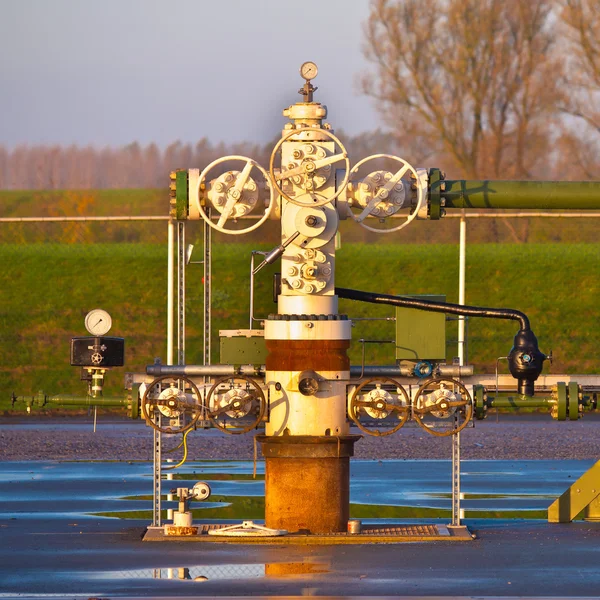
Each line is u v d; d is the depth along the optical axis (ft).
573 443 260.62
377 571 129.29
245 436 268.41
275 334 150.20
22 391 340.59
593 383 158.20
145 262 406.41
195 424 155.33
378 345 362.12
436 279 401.70
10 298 384.06
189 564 133.08
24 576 127.13
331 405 149.89
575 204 155.43
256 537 147.13
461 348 159.74
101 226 488.02
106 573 128.47
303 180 148.46
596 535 152.97
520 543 146.61
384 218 154.40
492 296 390.83
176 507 179.52
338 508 150.00
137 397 154.92
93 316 159.33
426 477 212.64
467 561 134.92
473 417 157.99
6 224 485.97
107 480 207.62
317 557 137.28
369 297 155.12
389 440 260.21
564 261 410.11
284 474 149.38
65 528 158.61
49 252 414.62
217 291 384.47
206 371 155.53
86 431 276.82
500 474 217.36
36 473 216.13
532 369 153.99
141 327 373.20
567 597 117.08
